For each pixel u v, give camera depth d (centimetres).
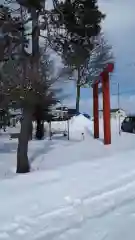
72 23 1455
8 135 2902
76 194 800
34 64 1277
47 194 808
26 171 1296
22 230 570
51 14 1363
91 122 3303
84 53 1466
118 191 837
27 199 766
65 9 1412
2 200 764
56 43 1423
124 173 1060
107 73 2045
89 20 1563
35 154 1731
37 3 1268
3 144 2291
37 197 782
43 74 1295
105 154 1609
